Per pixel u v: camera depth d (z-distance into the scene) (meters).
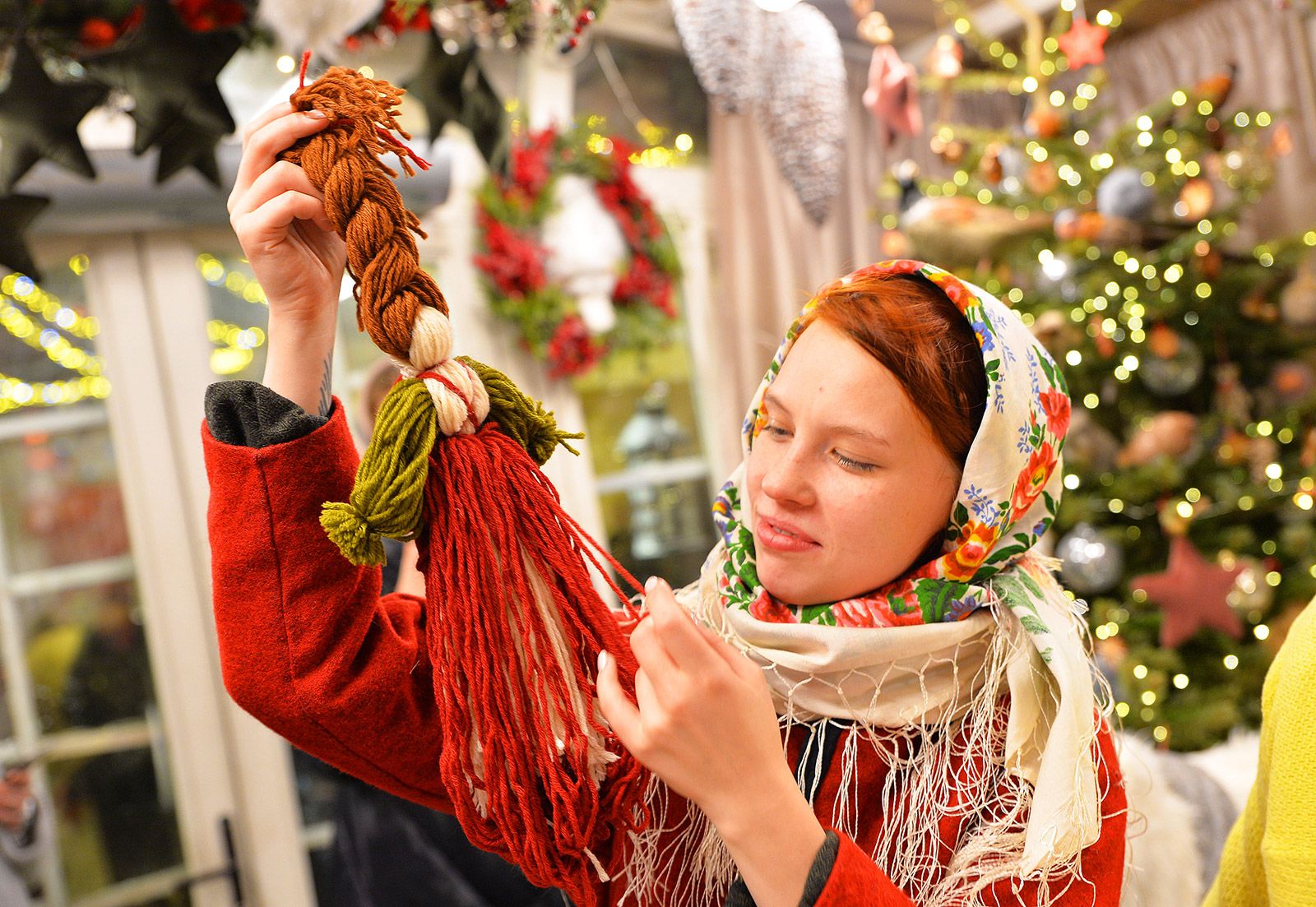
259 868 2.21
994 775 0.70
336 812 1.79
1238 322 2.74
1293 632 0.67
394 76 2.43
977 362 0.71
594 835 0.57
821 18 1.79
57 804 2.07
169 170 1.32
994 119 3.62
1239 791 1.42
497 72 2.73
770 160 3.10
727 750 0.52
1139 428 2.67
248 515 0.61
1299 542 2.57
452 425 0.56
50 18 1.21
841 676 0.71
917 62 3.43
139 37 1.22
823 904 0.52
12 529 2.09
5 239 1.28
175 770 2.17
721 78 1.71
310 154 0.57
